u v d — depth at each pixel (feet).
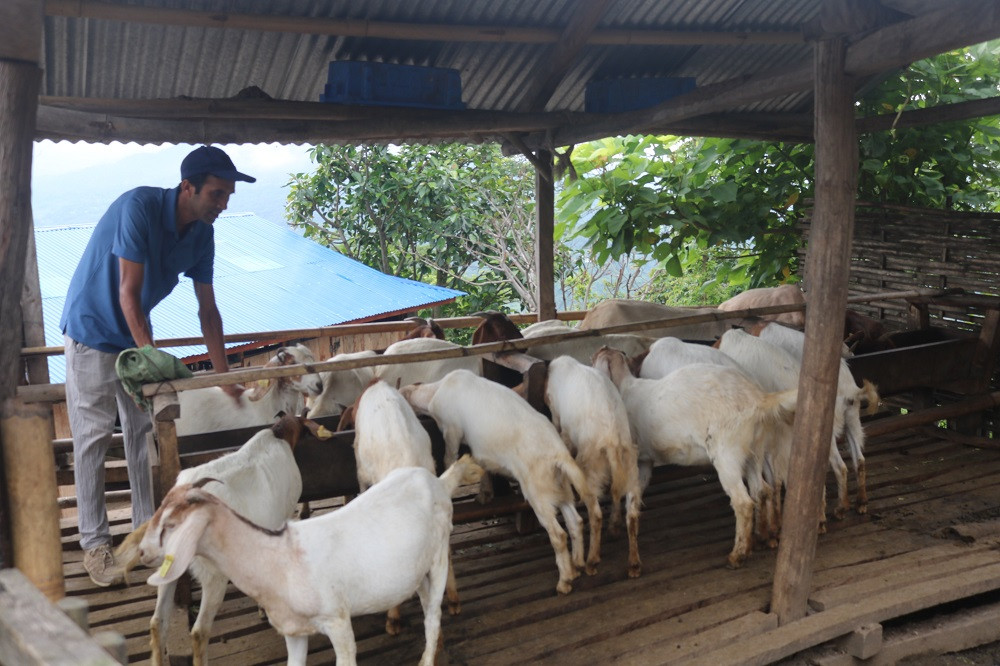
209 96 19.06
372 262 42.50
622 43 19.02
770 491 15.26
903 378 20.40
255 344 29.01
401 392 15.52
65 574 14.48
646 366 17.43
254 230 41.22
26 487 10.33
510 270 42.19
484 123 20.07
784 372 17.26
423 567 10.68
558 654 12.10
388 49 19.26
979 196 28.27
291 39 17.99
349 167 41.86
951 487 18.54
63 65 17.16
